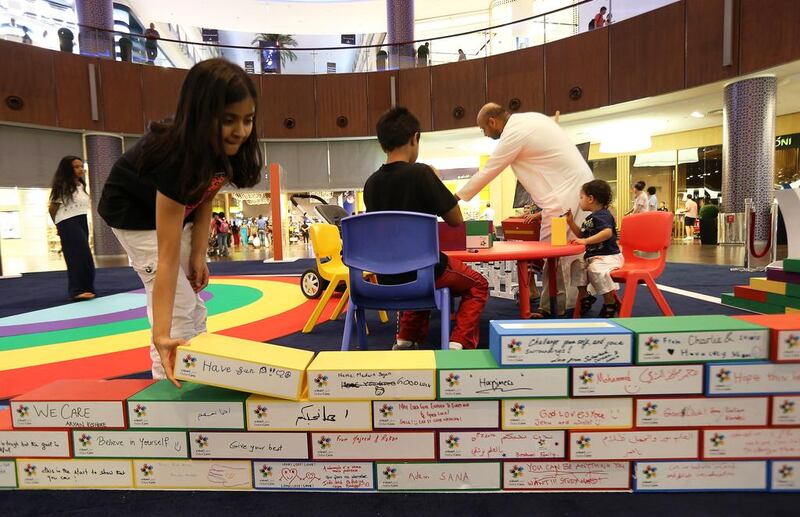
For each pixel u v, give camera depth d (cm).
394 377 114
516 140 281
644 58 853
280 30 1705
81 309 415
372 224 180
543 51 981
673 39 810
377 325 321
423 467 115
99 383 132
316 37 1894
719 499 109
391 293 185
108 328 333
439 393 113
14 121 940
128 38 1053
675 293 402
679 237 1286
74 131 1028
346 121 1170
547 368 112
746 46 718
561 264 300
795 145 1064
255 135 120
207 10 1544
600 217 268
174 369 118
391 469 115
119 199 140
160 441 118
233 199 1598
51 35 978
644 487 112
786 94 861
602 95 917
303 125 1177
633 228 288
